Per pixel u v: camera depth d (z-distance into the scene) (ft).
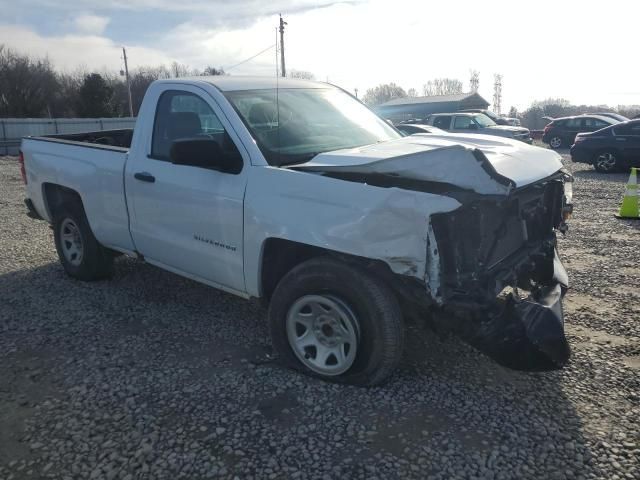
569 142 75.82
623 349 13.04
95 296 16.90
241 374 12.04
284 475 8.89
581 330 14.10
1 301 16.62
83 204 16.76
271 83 14.98
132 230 15.26
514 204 11.37
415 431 9.96
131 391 11.44
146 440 9.81
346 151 12.28
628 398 11.00
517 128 67.56
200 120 13.58
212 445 9.65
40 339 13.99
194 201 13.12
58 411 10.80
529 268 12.42
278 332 12.07
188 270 14.20
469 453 9.35
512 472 8.91
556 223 13.80
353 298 10.85
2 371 12.42
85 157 16.55
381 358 10.88
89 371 12.32
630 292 16.71
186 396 11.21
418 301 10.21
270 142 12.60
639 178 44.60
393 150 12.07
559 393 11.20
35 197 19.11
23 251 22.24
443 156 10.10
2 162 68.49
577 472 8.89
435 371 12.10
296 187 11.23
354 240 10.39
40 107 173.88
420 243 9.86
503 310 10.40
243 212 12.07
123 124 119.03
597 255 20.85
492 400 10.96
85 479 8.90
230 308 15.87
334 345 11.48
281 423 10.25
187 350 13.25
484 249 10.77
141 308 15.92
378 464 9.11
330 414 10.50
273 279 12.71
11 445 9.79
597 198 34.37
